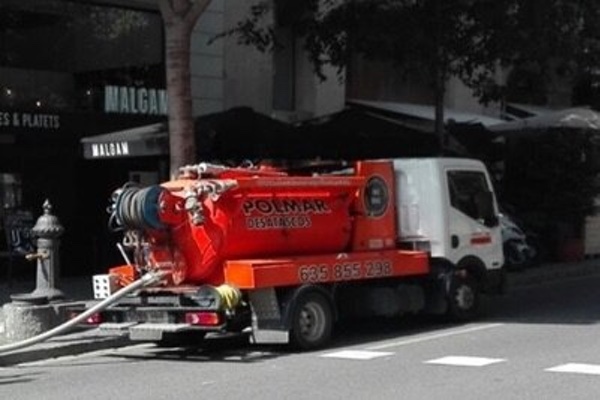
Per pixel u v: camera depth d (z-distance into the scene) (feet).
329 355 45.11
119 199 46.55
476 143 89.45
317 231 49.49
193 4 59.11
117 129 77.05
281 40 93.50
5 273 73.72
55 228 51.62
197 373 41.47
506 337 49.60
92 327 48.57
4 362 45.37
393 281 52.85
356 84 102.42
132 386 38.73
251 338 47.73
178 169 54.08
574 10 76.84
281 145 71.77
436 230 54.34
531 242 88.48
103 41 79.10
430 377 38.81
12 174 73.92
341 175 51.80
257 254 47.29
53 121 73.05
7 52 73.41
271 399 35.19
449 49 77.00
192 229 46.14
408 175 54.54
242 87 88.58
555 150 91.97
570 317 57.93
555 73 99.60
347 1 77.30
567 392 35.37
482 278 57.11
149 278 45.93
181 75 59.06
